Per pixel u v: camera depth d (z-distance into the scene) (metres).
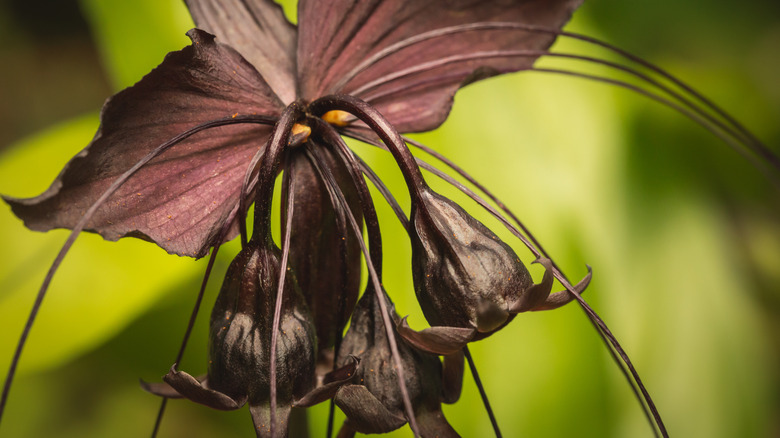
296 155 0.33
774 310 0.59
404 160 0.31
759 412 0.48
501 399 0.44
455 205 0.31
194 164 0.32
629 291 0.49
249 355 0.31
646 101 0.55
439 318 0.31
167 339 0.47
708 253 0.51
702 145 0.56
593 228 0.49
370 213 0.32
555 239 0.48
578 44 0.54
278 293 0.30
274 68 0.33
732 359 0.49
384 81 0.33
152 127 0.31
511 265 0.31
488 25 0.34
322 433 0.42
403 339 0.32
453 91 0.34
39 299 0.29
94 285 0.43
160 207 0.31
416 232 0.31
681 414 0.48
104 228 0.31
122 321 0.43
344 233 0.32
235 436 0.54
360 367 0.32
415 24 0.34
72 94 0.73
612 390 0.45
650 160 0.53
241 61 0.32
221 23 0.33
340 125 0.33
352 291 0.33
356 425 0.31
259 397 0.31
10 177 0.48
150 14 0.49
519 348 0.45
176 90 0.31
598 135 0.52
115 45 0.48
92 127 0.50
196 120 0.32
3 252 0.45
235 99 0.32
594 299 0.47
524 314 0.45
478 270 0.31
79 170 0.30
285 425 0.31
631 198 0.51
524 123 0.51
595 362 0.45
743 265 0.58
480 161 0.49
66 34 0.73
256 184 0.32
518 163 0.49
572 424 0.44
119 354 0.47
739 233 0.59
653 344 0.48
